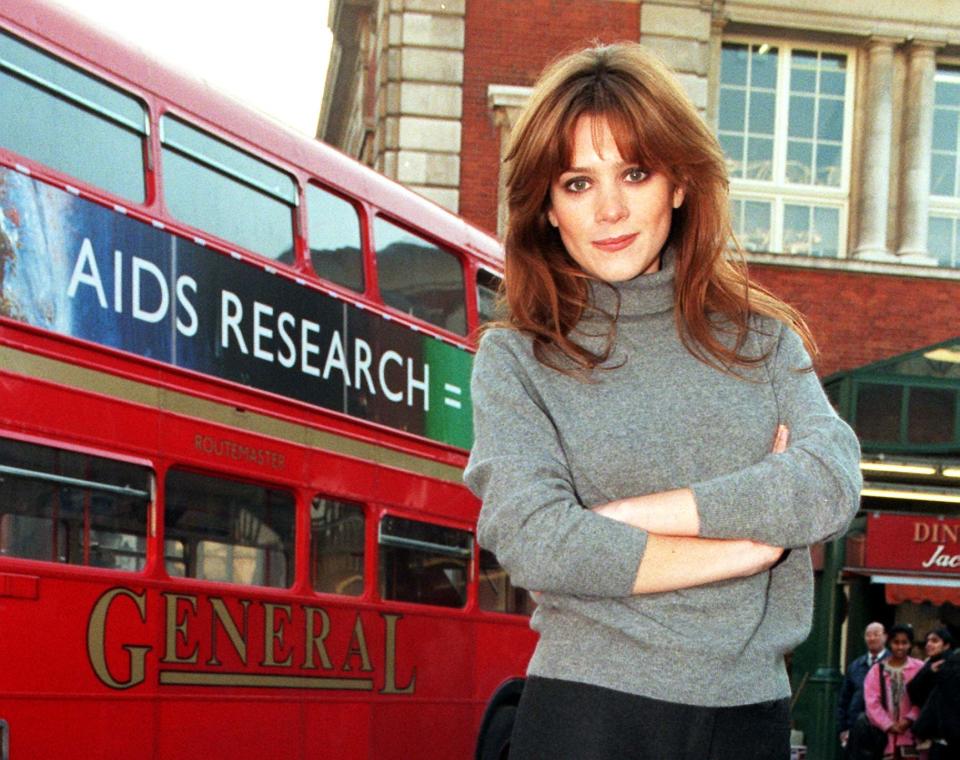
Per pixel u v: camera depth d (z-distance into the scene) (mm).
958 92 19688
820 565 17469
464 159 17984
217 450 7375
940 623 17859
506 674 9828
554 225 2055
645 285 1975
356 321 8773
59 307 6422
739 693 1839
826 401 1989
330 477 8328
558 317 1977
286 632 7812
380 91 18500
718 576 1808
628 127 1904
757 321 2002
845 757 13203
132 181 7027
